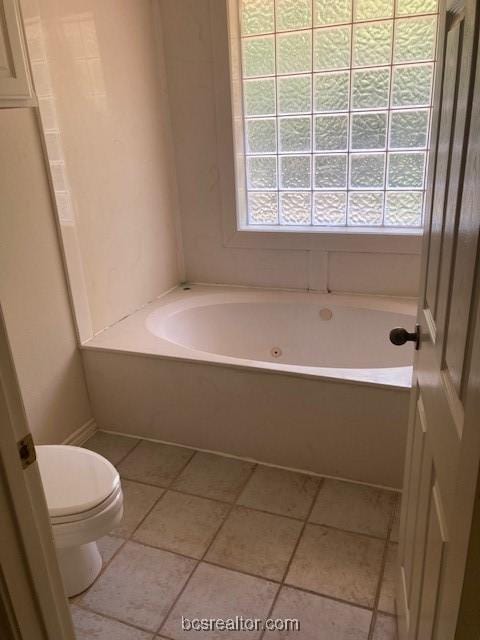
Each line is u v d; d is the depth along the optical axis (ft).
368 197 9.03
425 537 3.54
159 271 9.77
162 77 9.09
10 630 2.57
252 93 9.04
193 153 9.44
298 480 7.21
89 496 5.02
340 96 8.56
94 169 7.85
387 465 6.84
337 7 8.09
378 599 5.37
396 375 6.64
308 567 5.80
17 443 2.51
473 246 2.33
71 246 7.54
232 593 5.53
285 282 9.78
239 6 8.60
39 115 6.73
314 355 9.62
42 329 7.26
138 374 7.88
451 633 2.38
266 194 9.64
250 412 7.38
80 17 7.29
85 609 5.43
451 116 3.01
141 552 6.11
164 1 8.61
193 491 7.09
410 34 7.89
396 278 9.04
